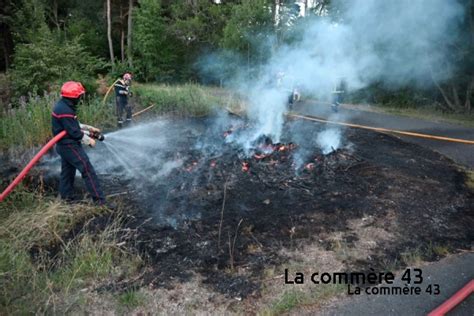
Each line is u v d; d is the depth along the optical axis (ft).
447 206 15.60
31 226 12.82
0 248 11.17
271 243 12.35
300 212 14.44
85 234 12.40
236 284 10.32
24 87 35.65
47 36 41.70
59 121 13.96
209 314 9.20
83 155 14.35
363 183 17.31
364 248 12.19
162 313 9.21
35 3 64.28
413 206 15.33
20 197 15.12
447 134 30.19
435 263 11.44
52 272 10.72
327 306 9.54
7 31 52.85
